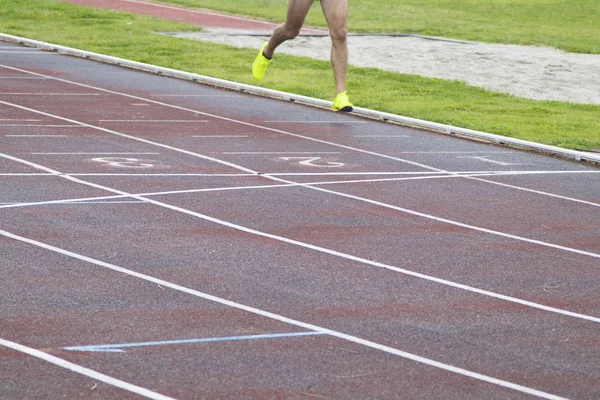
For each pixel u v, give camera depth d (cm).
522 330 2098
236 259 2498
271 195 3247
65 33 7294
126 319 2025
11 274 2266
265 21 9125
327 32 8631
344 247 2678
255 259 2509
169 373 1759
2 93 5006
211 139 4216
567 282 2492
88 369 1758
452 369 1852
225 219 2892
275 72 6303
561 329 2119
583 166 4222
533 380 1820
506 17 10731
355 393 1714
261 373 1780
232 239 2683
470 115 5272
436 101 5678
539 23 10350
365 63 6944
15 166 3412
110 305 2103
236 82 5762
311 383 1747
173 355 1844
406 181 3638
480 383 1791
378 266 2520
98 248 2514
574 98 6044
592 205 3462
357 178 3625
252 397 1673
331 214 3047
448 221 3069
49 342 1877
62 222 2734
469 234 2925
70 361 1791
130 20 8200
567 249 2830
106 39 7100
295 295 2244
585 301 2334
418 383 1775
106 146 3906
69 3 8856
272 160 3850
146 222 2800
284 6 10312
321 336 1991
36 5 8500
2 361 1772
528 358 1933
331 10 4759
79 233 2638
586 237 2989
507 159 4253
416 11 10612
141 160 3681
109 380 1714
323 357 1875
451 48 7956
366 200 3278
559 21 10612
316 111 5188
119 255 2467
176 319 2041
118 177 3359
